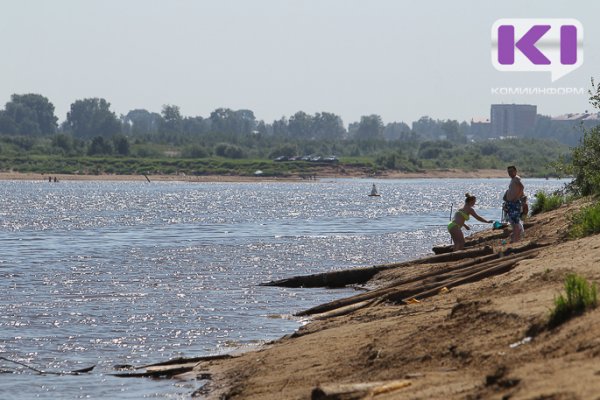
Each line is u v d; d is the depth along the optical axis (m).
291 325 74.38
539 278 55.91
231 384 51.53
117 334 72.44
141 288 100.25
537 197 134.88
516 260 70.62
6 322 78.12
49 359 63.31
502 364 38.38
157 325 76.00
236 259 132.62
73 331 73.81
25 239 176.88
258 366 53.66
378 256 135.38
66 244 164.00
